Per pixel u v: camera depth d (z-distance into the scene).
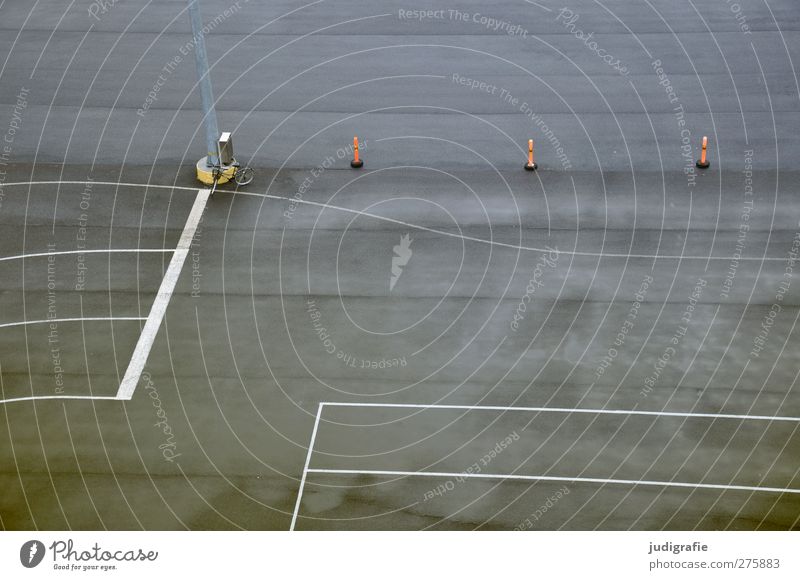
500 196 94.06
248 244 88.00
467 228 89.62
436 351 75.56
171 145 103.56
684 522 60.84
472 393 71.50
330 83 114.94
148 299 81.56
